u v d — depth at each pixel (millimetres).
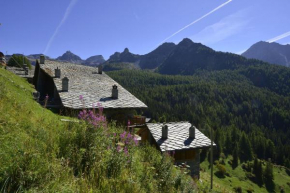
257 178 63812
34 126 4812
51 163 3463
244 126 115062
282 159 84250
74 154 4094
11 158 3123
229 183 56000
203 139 17781
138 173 4699
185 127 19281
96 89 19547
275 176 66812
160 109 113812
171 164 6234
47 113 7469
